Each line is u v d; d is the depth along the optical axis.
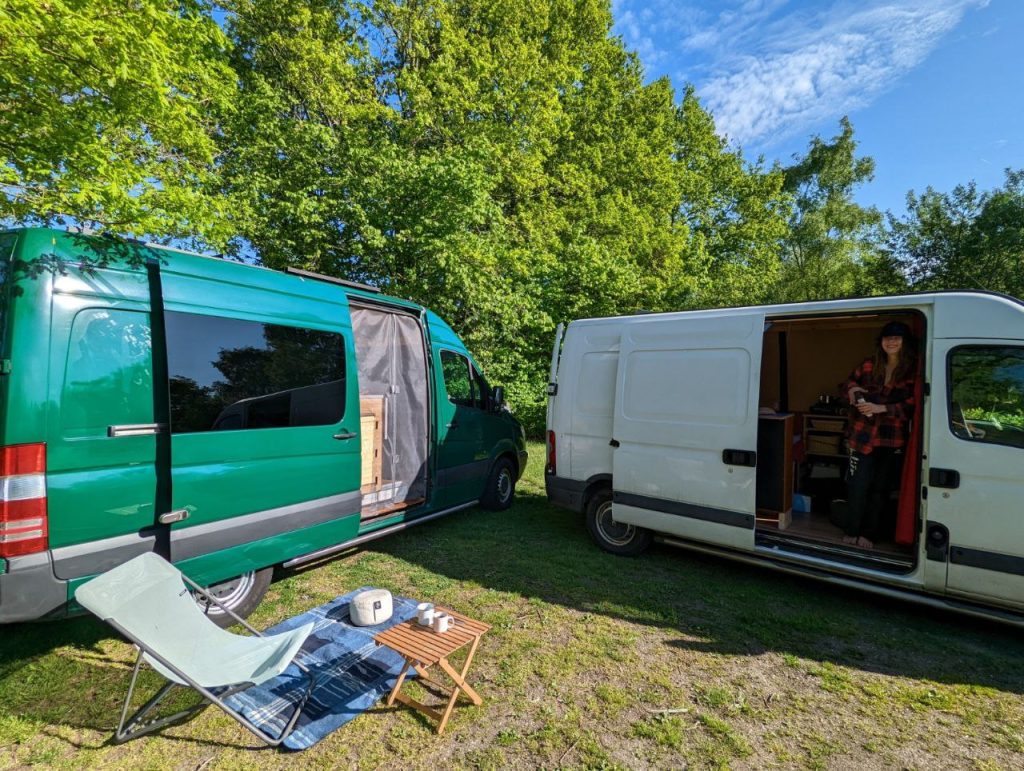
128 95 3.62
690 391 4.53
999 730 2.66
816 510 5.36
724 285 21.50
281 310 3.85
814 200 32.03
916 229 22.61
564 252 14.56
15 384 2.50
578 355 5.46
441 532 5.80
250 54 12.37
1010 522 3.22
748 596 4.22
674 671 3.16
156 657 2.21
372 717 2.67
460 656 3.27
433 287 10.41
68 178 3.58
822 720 2.73
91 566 2.73
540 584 4.39
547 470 5.64
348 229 10.30
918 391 3.89
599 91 18.61
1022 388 3.27
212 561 3.28
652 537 4.95
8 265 2.62
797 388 6.45
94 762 2.33
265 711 2.69
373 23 13.55
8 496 2.46
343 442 4.29
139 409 2.96
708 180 22.25
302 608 3.86
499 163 13.45
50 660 3.12
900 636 3.61
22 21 2.94
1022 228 19.56
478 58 13.45
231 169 9.77
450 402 5.83
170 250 3.26
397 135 12.40
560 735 2.57
